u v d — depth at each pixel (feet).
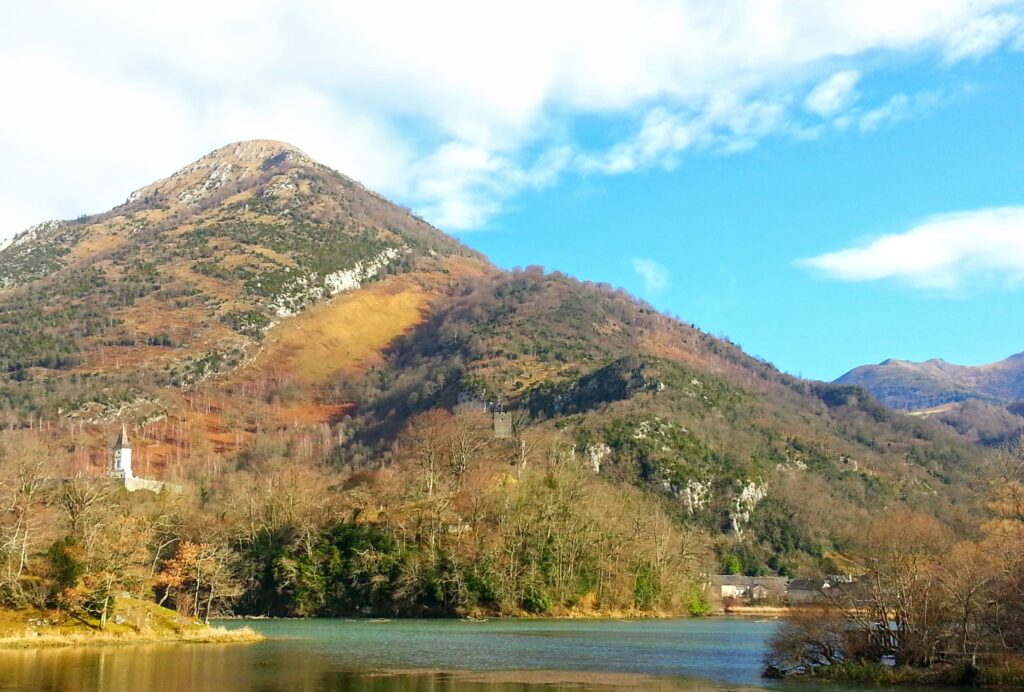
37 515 373.81
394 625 439.63
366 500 559.38
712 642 359.46
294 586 497.87
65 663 253.44
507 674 250.57
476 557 499.92
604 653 309.01
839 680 236.22
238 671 246.27
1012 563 238.68
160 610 362.53
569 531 528.22
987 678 221.25
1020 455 447.01
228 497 622.95
